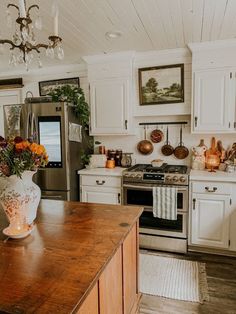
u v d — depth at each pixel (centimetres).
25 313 73
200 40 275
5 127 334
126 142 362
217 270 251
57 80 379
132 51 311
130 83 320
